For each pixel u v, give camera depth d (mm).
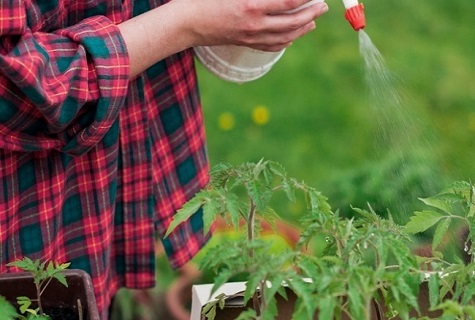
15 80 1502
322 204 1413
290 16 1836
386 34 4898
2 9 1513
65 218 1938
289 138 4152
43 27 1670
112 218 2021
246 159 4020
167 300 2857
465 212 1445
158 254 3018
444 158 3256
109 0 1760
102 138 1886
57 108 1568
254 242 1244
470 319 1358
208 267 1238
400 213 2523
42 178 1808
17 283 1505
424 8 5094
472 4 5152
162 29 1755
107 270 2053
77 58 1625
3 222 1750
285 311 1504
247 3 1790
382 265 1258
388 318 1407
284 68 4578
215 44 1864
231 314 1505
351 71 4582
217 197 1358
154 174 2152
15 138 1630
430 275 1313
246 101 4363
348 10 1926
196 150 2246
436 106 4336
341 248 1351
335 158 4027
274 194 3574
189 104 2197
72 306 1513
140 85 2021
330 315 1153
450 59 4715
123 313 2854
